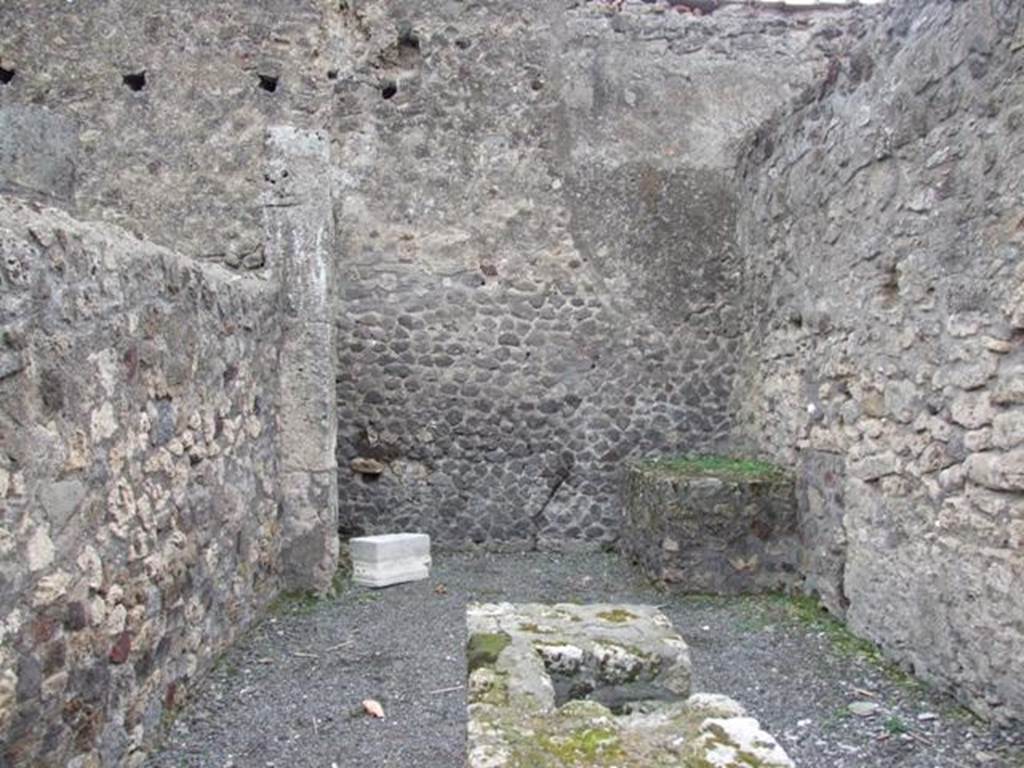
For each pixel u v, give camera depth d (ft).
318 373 16.47
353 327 20.56
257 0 20.17
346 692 11.90
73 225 8.87
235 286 13.79
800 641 13.98
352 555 17.67
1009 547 10.25
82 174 20.01
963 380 11.14
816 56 21.36
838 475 14.94
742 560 16.71
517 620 8.70
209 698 11.59
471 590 17.10
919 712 11.07
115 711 9.12
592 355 20.95
